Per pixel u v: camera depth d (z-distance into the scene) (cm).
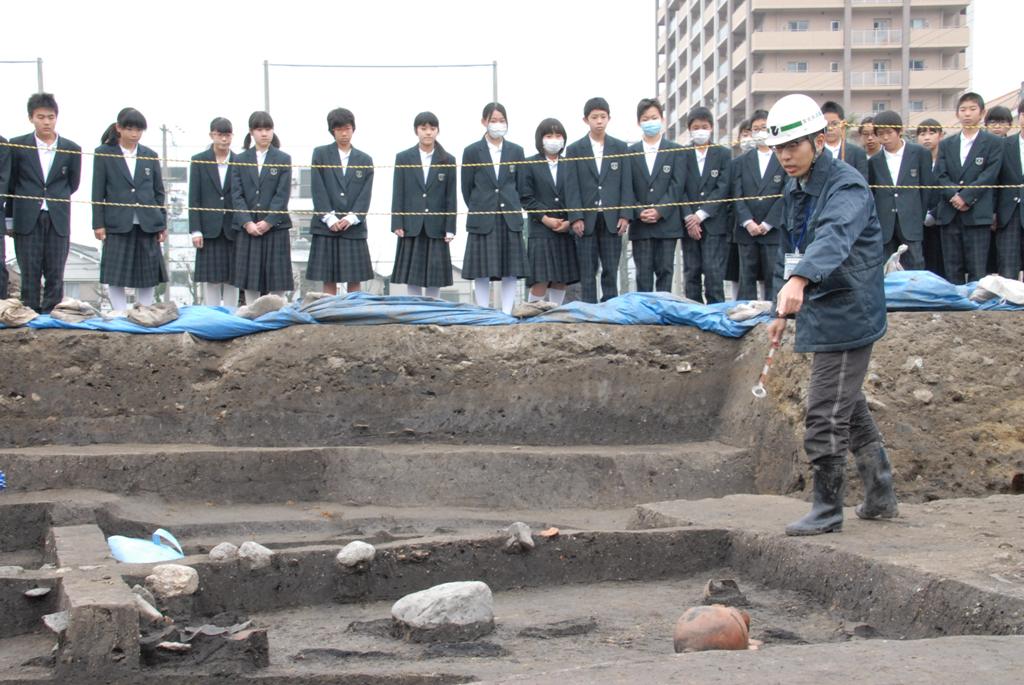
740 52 5838
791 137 582
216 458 872
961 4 5422
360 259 1078
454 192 1096
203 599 566
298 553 591
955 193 1048
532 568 627
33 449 894
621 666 358
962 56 5509
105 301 1512
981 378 859
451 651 491
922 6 5466
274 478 880
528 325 986
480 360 975
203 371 955
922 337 866
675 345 981
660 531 646
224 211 1080
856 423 616
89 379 940
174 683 455
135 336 950
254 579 580
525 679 348
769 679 338
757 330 956
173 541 696
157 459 863
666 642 498
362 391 966
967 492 831
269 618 568
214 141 1089
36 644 518
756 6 5584
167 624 489
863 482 630
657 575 642
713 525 661
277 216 1076
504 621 544
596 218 1071
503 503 883
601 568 638
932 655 363
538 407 970
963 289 946
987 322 880
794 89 5612
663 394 974
